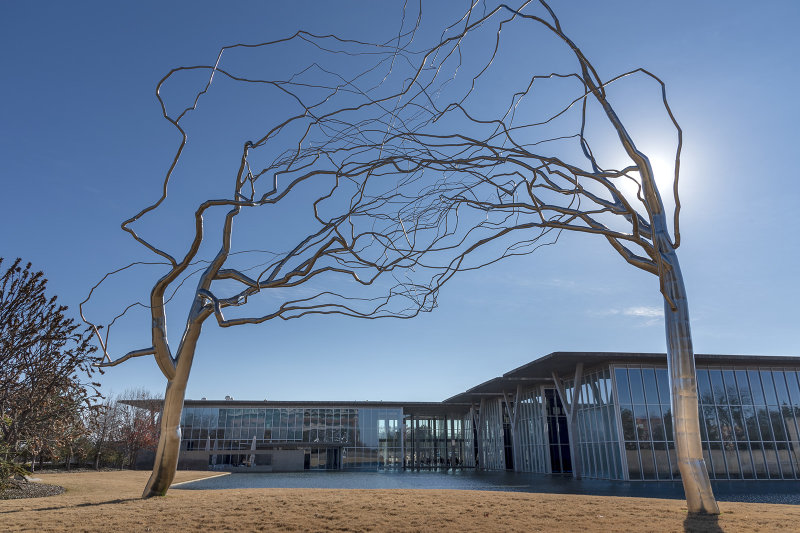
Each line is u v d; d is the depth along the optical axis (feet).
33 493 55.16
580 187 32.07
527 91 25.49
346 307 33.37
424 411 228.63
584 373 132.77
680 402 35.06
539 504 36.63
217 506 35.22
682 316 35.88
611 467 119.24
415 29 21.97
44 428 68.18
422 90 24.30
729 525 29.01
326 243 31.73
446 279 30.19
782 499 76.84
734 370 130.21
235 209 41.16
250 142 36.45
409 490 46.29
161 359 40.88
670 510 34.45
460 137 26.45
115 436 181.06
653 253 36.45
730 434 125.18
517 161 28.17
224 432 194.70
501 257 29.99
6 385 61.87
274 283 34.83
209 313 40.50
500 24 21.66
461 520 30.58
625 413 118.62
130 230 38.45
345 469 192.85
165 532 27.45
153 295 40.45
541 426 152.05
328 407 201.05
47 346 64.23
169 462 42.19
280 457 185.16
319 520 30.50
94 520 30.45
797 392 131.03
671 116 28.27
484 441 199.41
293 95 26.86
